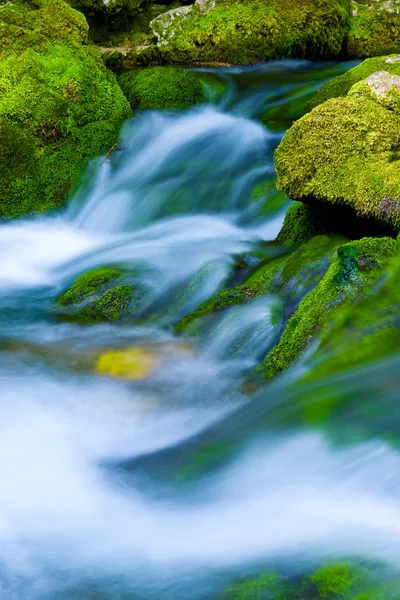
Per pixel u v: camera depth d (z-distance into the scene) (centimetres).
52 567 292
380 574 251
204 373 429
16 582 284
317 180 498
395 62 690
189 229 671
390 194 466
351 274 418
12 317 537
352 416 339
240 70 991
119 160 780
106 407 410
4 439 381
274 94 902
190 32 996
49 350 479
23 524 319
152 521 316
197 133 821
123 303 527
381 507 289
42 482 349
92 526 317
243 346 436
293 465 327
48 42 784
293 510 301
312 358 389
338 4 1021
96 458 370
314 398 361
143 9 1043
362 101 505
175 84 874
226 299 486
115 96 804
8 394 422
